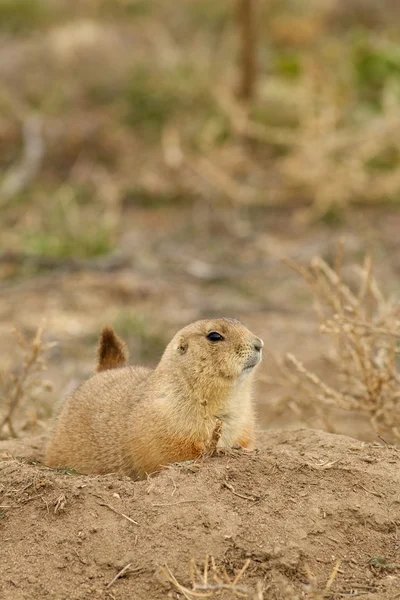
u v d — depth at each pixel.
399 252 19.39
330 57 26.48
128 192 22.92
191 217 21.92
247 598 6.37
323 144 22.45
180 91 25.98
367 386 10.04
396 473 7.61
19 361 14.50
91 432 8.82
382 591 6.46
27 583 6.66
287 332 16.25
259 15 28.17
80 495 7.29
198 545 6.79
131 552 6.80
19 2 30.70
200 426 8.22
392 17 31.03
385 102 23.69
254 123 23.95
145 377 9.21
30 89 26.84
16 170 23.81
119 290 18.16
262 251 20.08
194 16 31.30
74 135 24.61
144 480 7.59
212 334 8.37
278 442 8.70
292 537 6.89
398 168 22.45
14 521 7.17
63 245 19.97
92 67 27.56
